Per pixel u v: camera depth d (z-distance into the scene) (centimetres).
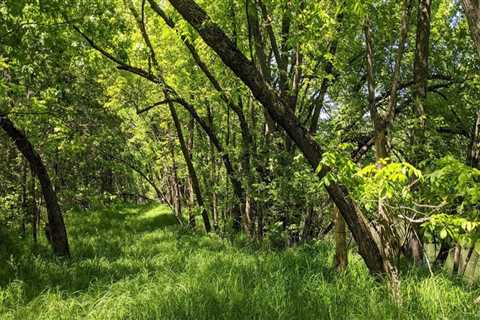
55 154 1488
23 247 1070
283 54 1134
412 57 1228
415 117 895
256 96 646
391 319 510
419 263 816
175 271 848
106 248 1296
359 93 1249
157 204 2727
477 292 627
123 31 1054
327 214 1152
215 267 813
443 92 1305
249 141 1300
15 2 827
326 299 585
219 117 1798
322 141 1031
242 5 1054
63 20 972
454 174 504
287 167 1077
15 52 891
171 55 1512
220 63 1302
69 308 623
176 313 553
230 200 1485
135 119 2112
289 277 693
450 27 1281
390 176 482
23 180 1301
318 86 1281
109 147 1770
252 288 645
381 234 612
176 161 2230
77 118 1262
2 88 802
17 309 626
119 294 671
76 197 1673
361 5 662
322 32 894
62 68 1108
